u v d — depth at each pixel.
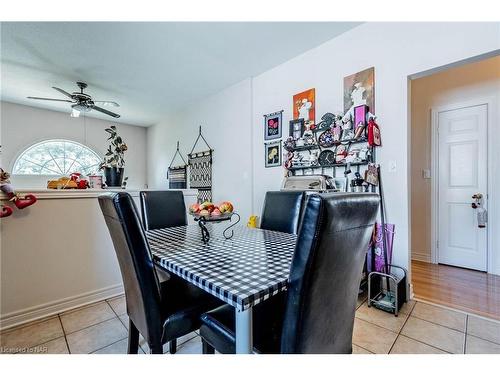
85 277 2.16
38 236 1.94
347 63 2.57
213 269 0.98
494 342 1.56
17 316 1.83
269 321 1.06
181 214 2.30
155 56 3.03
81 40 2.67
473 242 2.91
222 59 3.12
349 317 0.99
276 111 3.31
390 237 2.23
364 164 2.42
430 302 2.11
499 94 2.72
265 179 3.46
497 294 2.25
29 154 4.87
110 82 3.76
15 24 2.38
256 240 1.54
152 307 1.08
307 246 0.71
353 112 2.47
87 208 2.18
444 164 3.12
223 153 4.12
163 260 1.12
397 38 2.23
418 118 3.35
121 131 6.09
